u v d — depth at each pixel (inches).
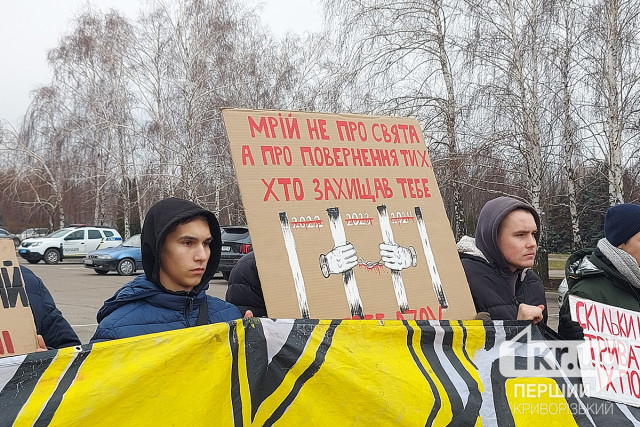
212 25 838.5
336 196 93.1
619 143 458.9
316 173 92.7
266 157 89.4
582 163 528.7
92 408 64.1
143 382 66.8
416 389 81.4
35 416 61.5
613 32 451.8
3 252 74.3
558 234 1111.6
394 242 95.7
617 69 466.6
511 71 507.5
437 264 98.7
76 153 1178.6
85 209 1275.8
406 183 100.7
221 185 853.8
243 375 72.8
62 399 63.0
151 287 81.7
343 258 90.4
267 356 74.9
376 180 97.7
